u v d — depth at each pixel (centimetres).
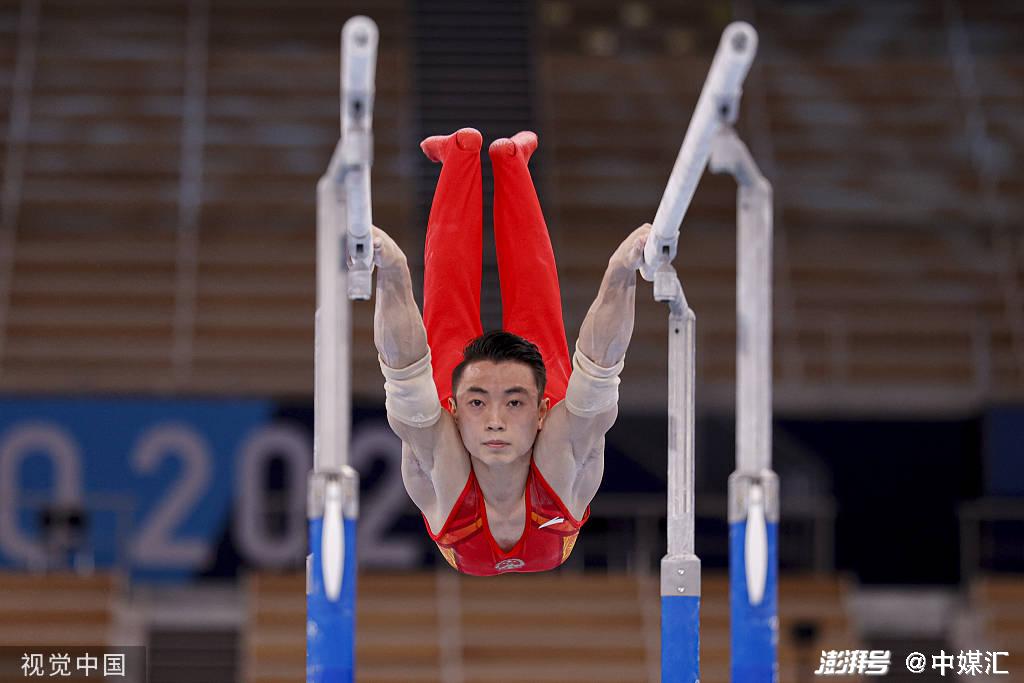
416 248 4338
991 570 3666
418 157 4706
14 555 3400
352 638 1199
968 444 3728
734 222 4575
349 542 1205
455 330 1486
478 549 1405
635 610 3469
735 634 1327
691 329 1403
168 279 4294
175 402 3497
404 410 1281
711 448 3728
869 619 3672
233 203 4522
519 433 1273
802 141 4878
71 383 3962
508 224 1498
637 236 1280
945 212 4644
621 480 3597
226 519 3469
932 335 4281
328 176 1226
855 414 3744
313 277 4359
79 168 4588
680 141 4878
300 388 3994
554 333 1490
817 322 4284
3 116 4731
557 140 4825
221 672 3475
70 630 3291
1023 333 4294
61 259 4316
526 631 3431
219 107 4862
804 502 3694
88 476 3456
